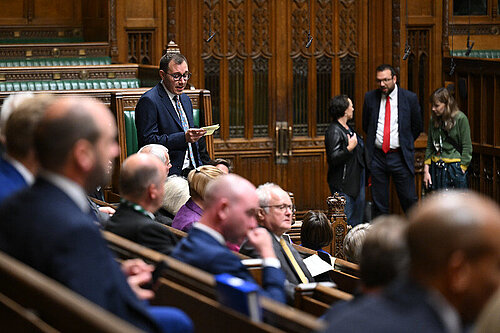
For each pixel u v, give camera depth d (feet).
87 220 14.07
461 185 57.62
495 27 72.54
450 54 70.49
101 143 14.42
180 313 16.11
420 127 61.11
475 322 10.52
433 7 70.18
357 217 58.75
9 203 14.40
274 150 71.61
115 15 67.05
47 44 66.74
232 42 69.97
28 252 13.85
